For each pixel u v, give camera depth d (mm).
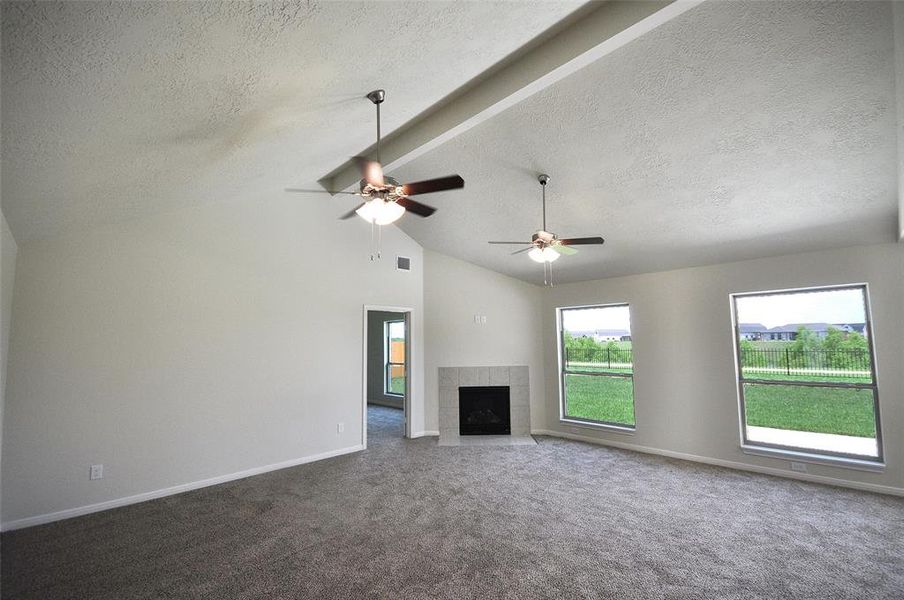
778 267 4414
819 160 3000
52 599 2301
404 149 3637
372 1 1629
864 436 3963
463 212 4957
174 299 3984
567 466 4688
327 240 5215
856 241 3896
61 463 3336
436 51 2188
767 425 4516
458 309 6355
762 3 2107
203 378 4117
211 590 2385
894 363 3768
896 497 3672
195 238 4152
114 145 2295
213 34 1596
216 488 4004
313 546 2879
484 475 4387
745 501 3648
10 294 3105
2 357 2984
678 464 4758
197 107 2135
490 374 6316
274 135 2811
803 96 2555
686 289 5070
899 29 1814
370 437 6043
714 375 4809
